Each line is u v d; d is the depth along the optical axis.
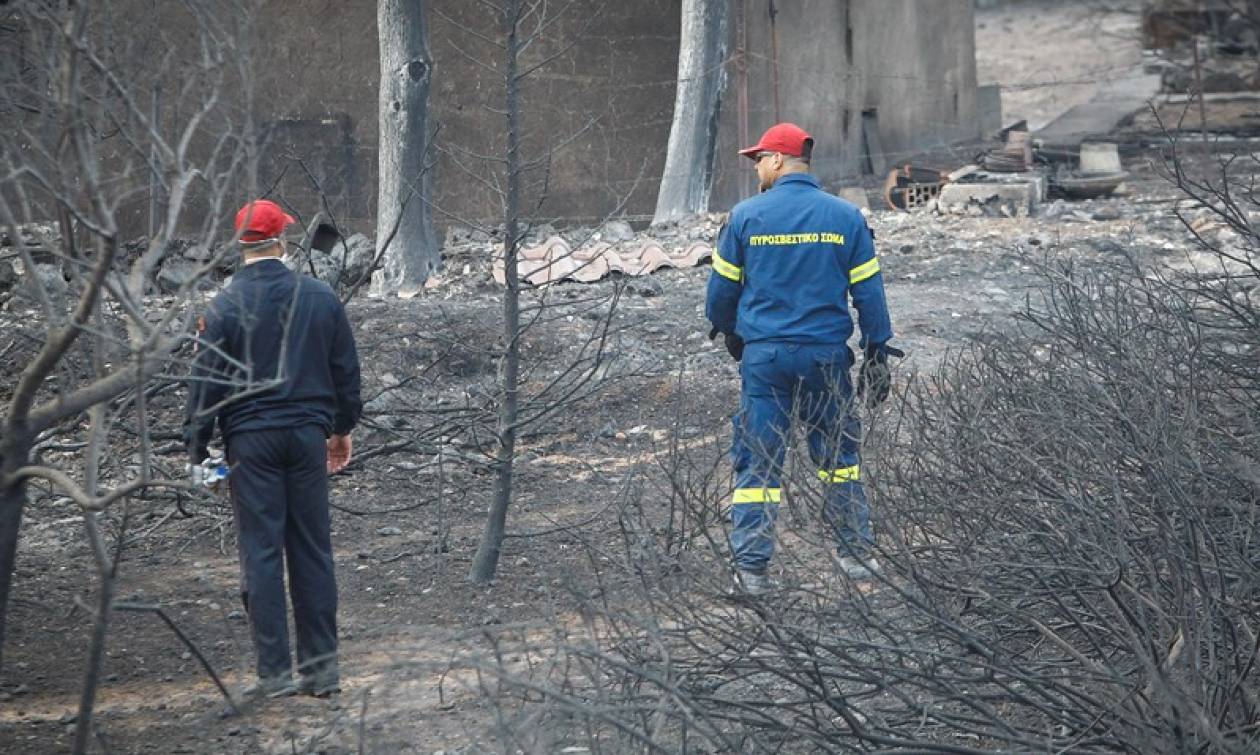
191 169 10.34
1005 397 13.44
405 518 18.67
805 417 14.66
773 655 10.77
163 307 22.69
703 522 11.27
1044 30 92.81
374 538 17.94
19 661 13.99
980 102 63.44
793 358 14.66
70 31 8.89
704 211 38.75
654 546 11.59
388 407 21.67
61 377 14.53
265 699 12.66
